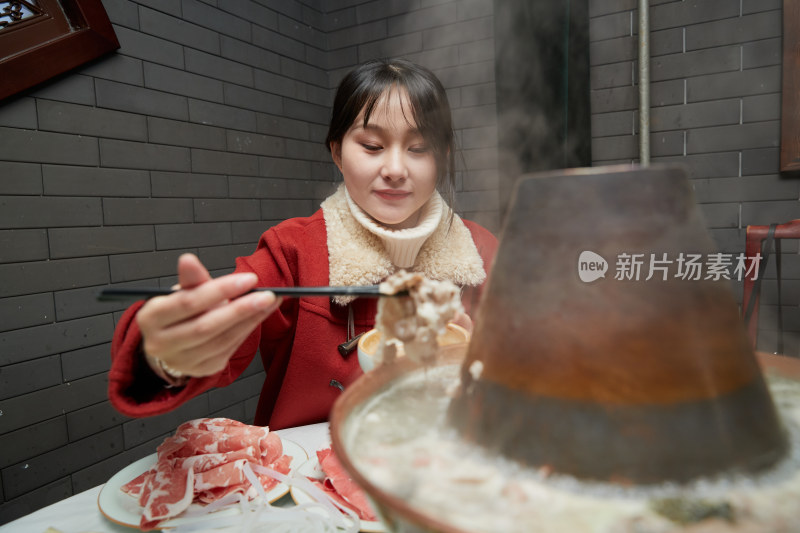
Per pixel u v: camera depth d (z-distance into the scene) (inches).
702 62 109.6
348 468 18.2
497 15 119.3
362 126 56.7
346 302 61.7
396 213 59.3
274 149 135.9
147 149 105.0
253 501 37.3
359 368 62.4
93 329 97.0
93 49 92.9
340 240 63.8
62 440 93.0
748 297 75.7
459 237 68.9
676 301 19.1
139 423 105.7
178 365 29.9
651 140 116.4
